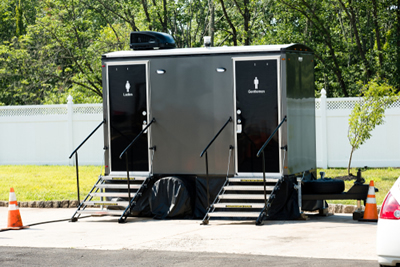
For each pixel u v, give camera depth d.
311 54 12.01
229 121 11.08
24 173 18.45
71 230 9.91
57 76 31.81
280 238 8.53
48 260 7.34
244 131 10.98
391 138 17.89
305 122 11.63
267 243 8.16
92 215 11.89
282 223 10.16
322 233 8.88
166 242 8.43
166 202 11.17
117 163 11.88
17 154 21.66
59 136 21.20
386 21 24.92
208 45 11.46
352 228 9.33
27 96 34.59
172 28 32.16
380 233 6.02
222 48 11.17
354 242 8.05
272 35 28.27
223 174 11.15
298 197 10.55
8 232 9.78
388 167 17.59
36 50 31.92
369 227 9.41
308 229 9.32
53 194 14.12
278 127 10.55
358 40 25.44
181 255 7.47
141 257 7.40
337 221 10.31
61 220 11.22
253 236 8.77
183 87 11.41
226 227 9.84
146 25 28.94
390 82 24.66
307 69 11.79
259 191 10.84
